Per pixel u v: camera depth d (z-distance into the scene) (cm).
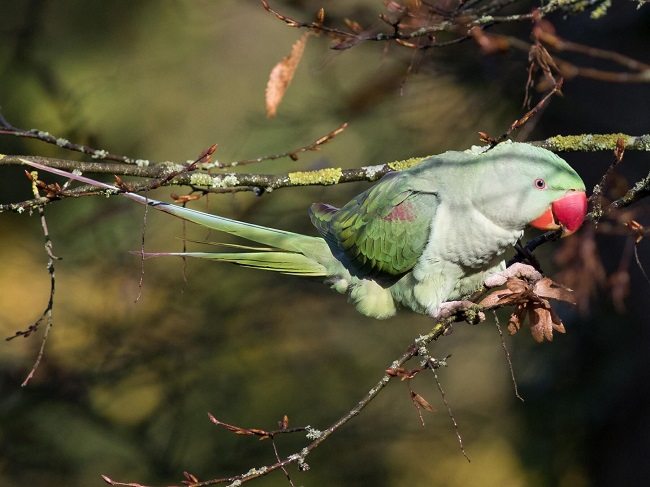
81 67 1434
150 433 1278
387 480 1301
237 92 1476
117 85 1397
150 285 1264
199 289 1287
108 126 1416
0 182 1302
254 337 1293
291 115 1241
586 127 1143
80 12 1440
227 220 793
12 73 1293
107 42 1452
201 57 1478
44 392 1222
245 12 1362
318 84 1284
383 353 1332
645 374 1166
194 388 1291
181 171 702
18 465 1228
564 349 1211
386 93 1066
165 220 1278
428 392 1323
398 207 765
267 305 1291
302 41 706
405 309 815
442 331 677
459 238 752
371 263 793
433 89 1121
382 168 802
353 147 1270
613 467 1183
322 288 1293
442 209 752
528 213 730
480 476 1290
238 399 1297
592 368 1196
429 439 1291
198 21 1405
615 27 1127
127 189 697
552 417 1212
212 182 761
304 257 821
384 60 1048
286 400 1302
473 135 1144
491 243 750
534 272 748
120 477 1238
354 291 822
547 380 1218
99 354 1250
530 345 1237
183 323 1279
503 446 1298
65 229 1302
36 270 1300
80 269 1287
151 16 1460
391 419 1298
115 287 1255
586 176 1162
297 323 1324
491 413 1301
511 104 1134
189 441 1258
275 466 630
